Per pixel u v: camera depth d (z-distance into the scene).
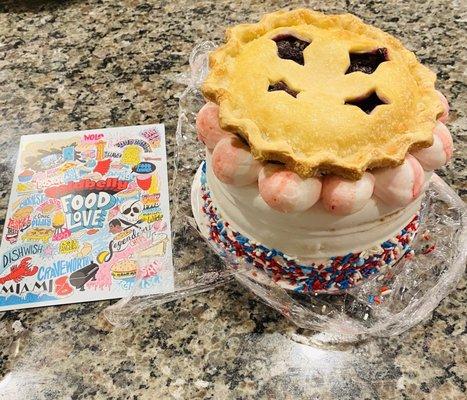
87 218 0.82
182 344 0.70
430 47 1.08
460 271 0.75
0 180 0.88
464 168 0.89
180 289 0.75
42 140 0.93
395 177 0.61
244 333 0.71
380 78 0.65
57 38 1.13
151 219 0.82
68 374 0.68
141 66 1.07
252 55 0.68
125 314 0.73
